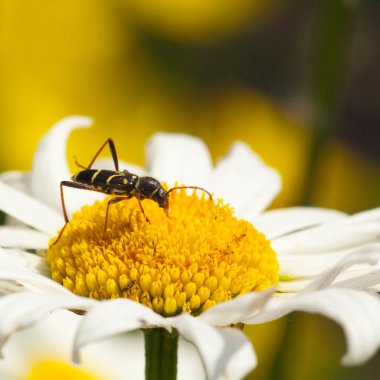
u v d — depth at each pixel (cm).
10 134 22
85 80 23
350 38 19
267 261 16
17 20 23
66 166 17
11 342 17
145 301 15
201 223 16
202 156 18
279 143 23
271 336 20
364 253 15
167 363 15
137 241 15
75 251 16
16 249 16
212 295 15
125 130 23
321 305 14
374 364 21
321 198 19
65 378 17
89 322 14
